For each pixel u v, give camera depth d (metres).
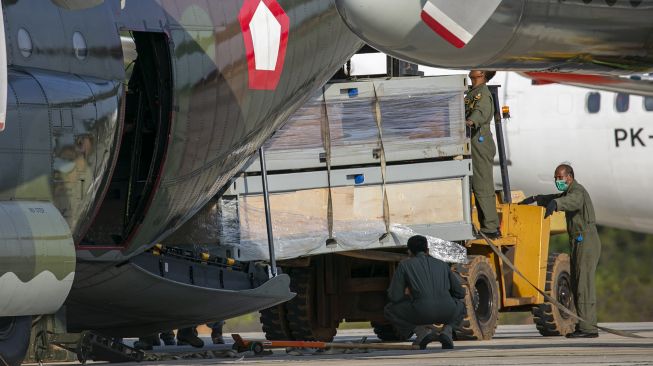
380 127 53.62
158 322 49.16
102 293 45.81
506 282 62.22
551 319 63.41
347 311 59.38
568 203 56.25
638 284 142.25
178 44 44.78
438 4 35.50
